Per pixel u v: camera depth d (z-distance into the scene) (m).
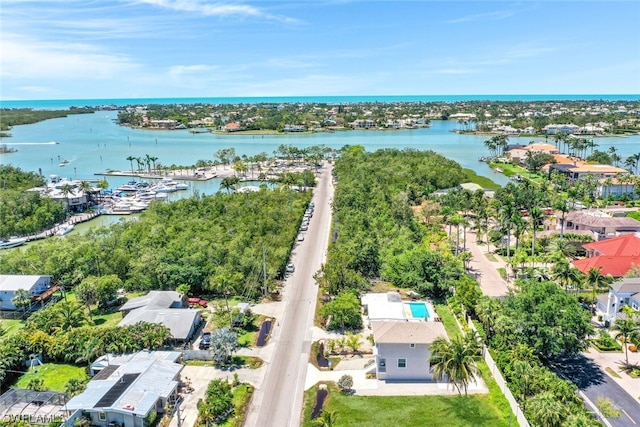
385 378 56.47
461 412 49.56
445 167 173.38
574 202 135.25
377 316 64.69
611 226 103.44
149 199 159.50
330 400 52.16
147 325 62.59
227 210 120.50
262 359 60.72
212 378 56.59
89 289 74.19
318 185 176.38
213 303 77.69
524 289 64.81
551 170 182.50
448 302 75.88
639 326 58.28
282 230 106.06
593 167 174.62
